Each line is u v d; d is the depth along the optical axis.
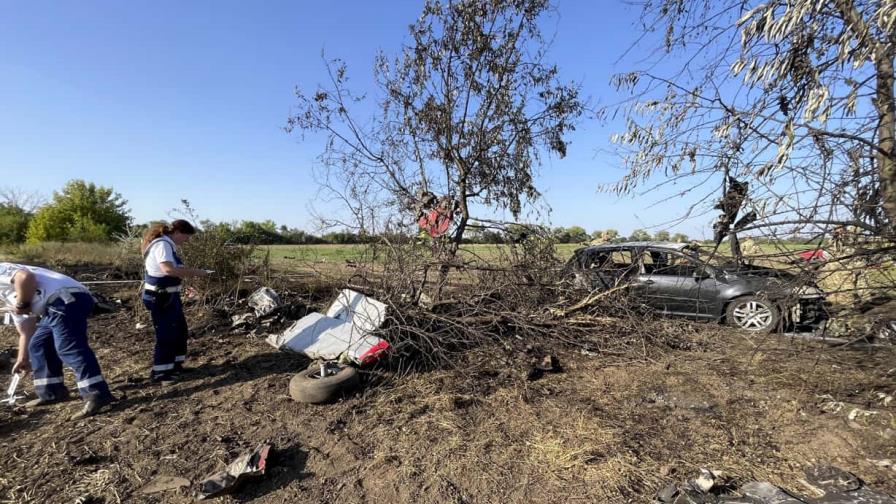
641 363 5.18
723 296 6.57
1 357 5.23
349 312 5.41
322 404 4.16
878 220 3.43
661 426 3.63
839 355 4.94
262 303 7.22
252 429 3.71
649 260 7.23
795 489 2.75
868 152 3.39
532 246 6.55
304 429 3.70
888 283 3.54
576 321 5.98
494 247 6.60
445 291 6.33
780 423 3.60
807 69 3.50
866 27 3.07
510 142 7.55
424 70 7.23
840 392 4.07
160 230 4.68
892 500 2.56
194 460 3.25
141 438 3.55
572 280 6.56
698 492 2.70
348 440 3.52
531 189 7.82
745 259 3.97
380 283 5.84
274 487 2.96
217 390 4.51
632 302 6.38
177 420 3.86
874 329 4.07
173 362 4.79
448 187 7.55
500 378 4.70
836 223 3.38
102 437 3.56
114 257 14.06
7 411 4.00
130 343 6.07
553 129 7.57
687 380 4.60
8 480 2.99
